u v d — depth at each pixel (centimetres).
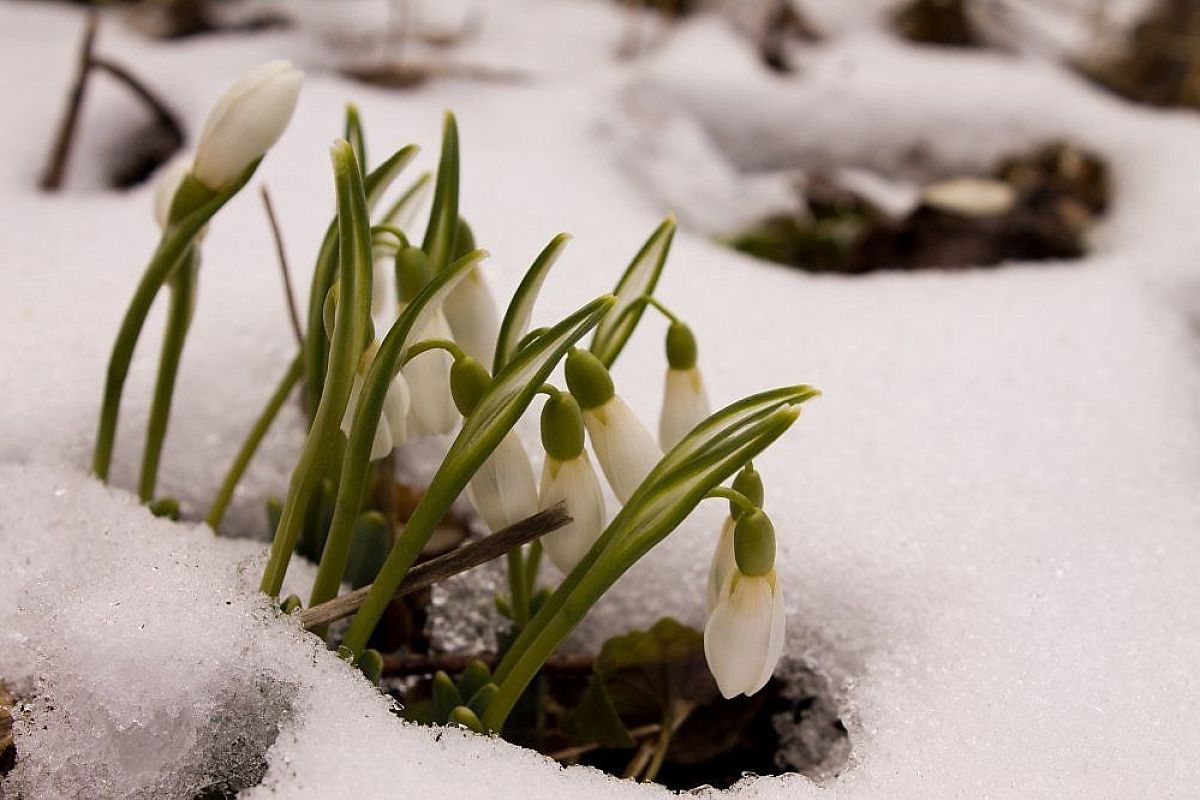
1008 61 87
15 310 54
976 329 57
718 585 43
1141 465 52
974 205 68
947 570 48
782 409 41
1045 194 70
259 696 43
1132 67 87
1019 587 48
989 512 50
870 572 48
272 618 44
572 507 43
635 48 85
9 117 68
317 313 44
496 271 56
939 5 89
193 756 43
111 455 48
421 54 80
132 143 68
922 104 79
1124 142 75
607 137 71
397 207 46
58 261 56
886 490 50
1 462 50
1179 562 49
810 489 50
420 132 66
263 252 57
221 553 47
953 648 47
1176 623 47
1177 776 44
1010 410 54
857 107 79
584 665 48
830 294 58
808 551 49
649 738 48
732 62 82
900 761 44
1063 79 84
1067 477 51
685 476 41
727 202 72
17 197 61
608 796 43
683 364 44
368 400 42
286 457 52
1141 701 46
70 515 47
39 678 43
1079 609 48
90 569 45
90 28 63
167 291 55
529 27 88
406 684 48
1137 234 67
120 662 43
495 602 48
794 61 85
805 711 48
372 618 43
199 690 43
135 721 43
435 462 51
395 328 41
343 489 43
